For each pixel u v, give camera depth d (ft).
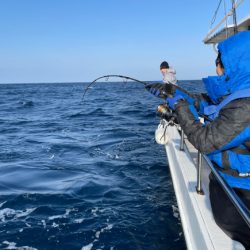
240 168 7.02
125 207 15.92
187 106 7.10
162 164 22.84
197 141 6.50
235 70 6.47
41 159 25.58
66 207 16.05
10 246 12.68
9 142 33.53
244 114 6.01
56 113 65.72
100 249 12.44
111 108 71.87
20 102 102.17
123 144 30.07
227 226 7.30
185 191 10.56
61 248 12.55
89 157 25.77
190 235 8.71
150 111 60.64
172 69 19.61
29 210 15.75
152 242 12.82
